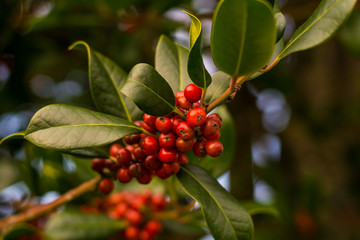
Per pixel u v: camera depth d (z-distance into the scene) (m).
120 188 0.57
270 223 0.69
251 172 0.82
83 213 0.46
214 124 0.32
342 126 0.84
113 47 0.64
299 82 0.89
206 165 0.44
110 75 0.38
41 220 0.49
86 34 0.67
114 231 0.46
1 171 0.53
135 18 0.65
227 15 0.29
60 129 0.32
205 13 0.65
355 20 0.57
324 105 0.86
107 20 0.63
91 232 0.45
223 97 0.32
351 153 0.81
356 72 0.88
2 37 0.59
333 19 0.32
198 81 0.32
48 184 0.50
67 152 0.36
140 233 0.48
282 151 0.90
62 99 0.72
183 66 0.38
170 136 0.32
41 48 0.63
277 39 0.33
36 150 0.48
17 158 0.53
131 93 0.32
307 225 0.65
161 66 0.37
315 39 0.32
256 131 0.90
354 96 0.87
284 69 0.75
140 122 0.35
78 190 0.38
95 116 0.33
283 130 0.90
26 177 0.49
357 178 0.79
